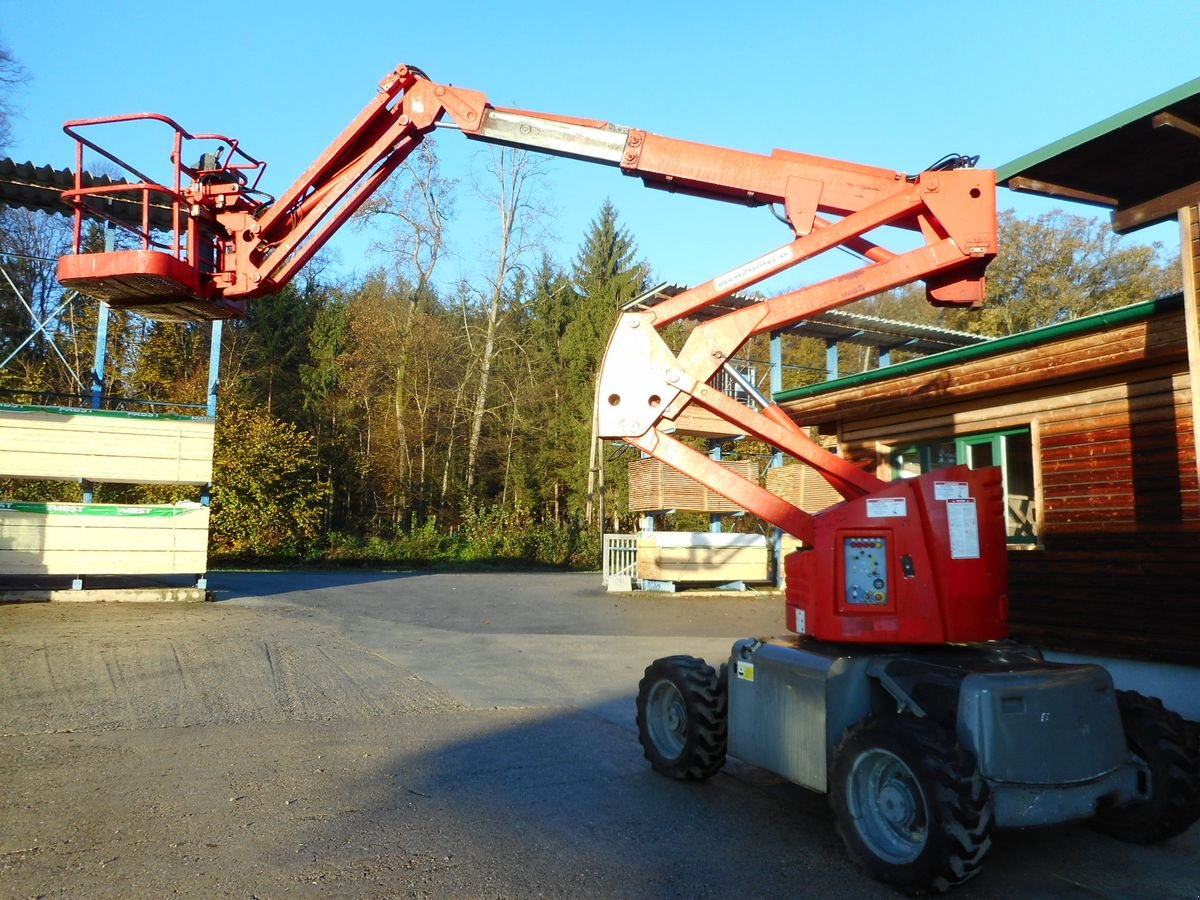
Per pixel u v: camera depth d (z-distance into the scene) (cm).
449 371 4088
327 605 1588
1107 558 833
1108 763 457
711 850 496
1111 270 3709
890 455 1141
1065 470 882
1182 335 745
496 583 2214
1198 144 682
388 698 878
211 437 1515
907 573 520
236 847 488
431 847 494
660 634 1365
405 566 3191
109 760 649
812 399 1218
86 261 711
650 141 666
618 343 611
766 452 2817
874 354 4091
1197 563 759
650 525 2111
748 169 646
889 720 454
